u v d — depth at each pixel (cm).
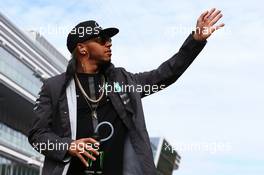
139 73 345
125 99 332
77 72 342
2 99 7038
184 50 334
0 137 6569
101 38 338
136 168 324
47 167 331
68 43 346
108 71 339
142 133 326
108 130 331
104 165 328
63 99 339
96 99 337
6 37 6512
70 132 334
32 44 7188
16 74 6881
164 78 337
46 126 338
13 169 6756
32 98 7288
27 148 7300
